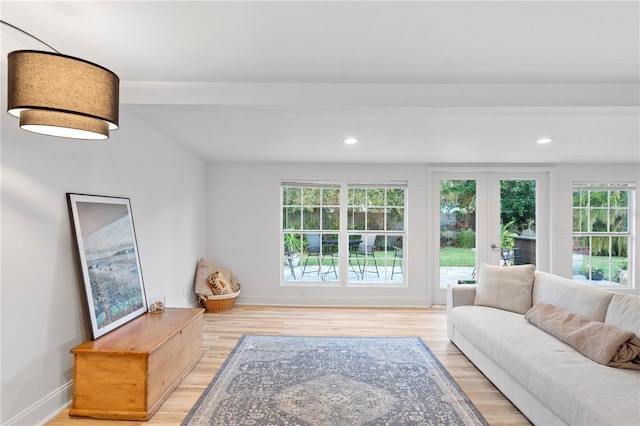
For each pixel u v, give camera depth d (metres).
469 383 2.84
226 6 1.58
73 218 2.42
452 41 1.88
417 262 5.40
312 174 5.44
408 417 2.33
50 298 2.26
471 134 3.62
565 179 5.38
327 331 4.12
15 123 2.02
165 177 3.88
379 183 5.46
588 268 5.44
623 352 2.08
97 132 1.51
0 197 1.94
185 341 2.88
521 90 2.43
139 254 3.28
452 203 5.51
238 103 2.44
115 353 2.23
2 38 1.88
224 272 5.27
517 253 5.45
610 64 2.13
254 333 4.03
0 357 1.93
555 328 2.58
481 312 3.28
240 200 5.44
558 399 1.94
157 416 2.31
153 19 1.69
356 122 3.22
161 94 2.43
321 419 2.30
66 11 1.62
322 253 5.57
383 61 2.12
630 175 5.37
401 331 4.15
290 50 1.99
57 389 2.30
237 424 2.24
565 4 1.54
